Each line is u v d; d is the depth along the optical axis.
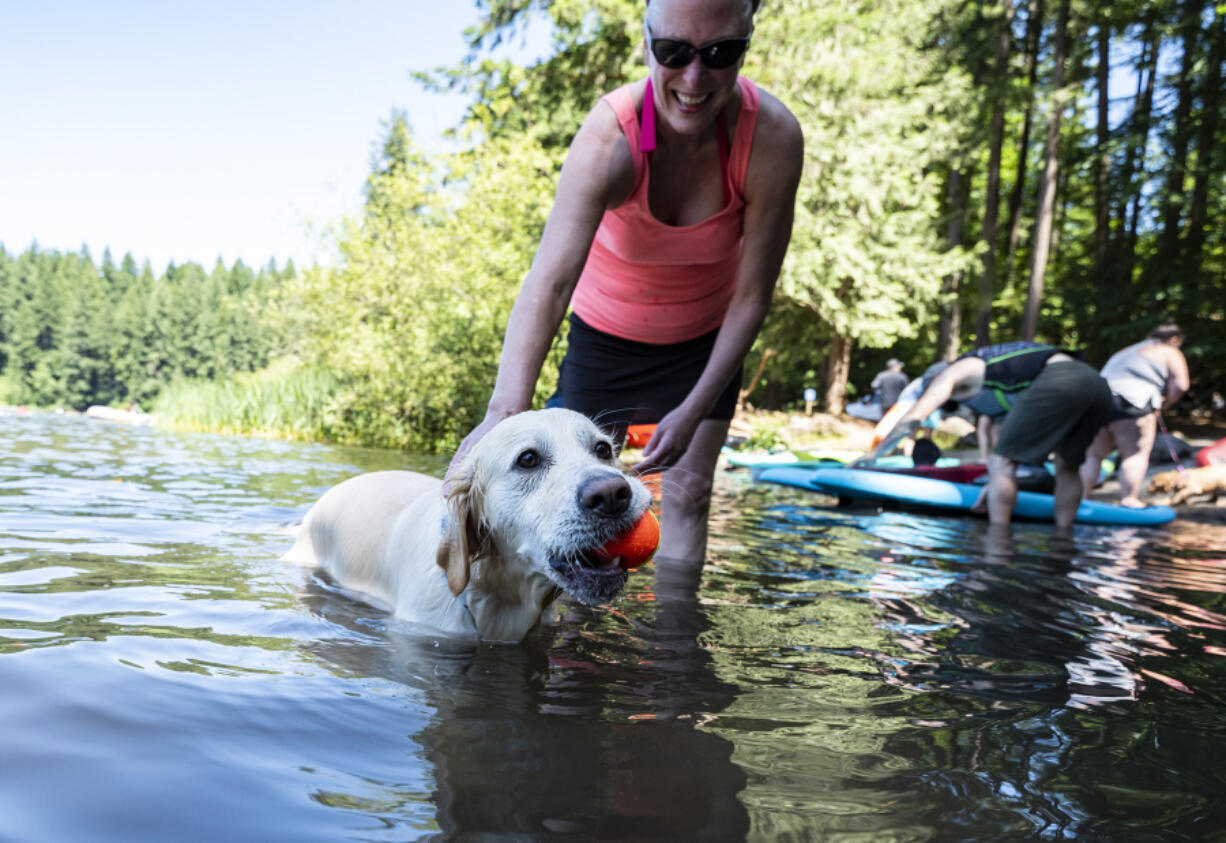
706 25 2.76
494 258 13.92
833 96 18.16
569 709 1.89
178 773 1.36
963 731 1.88
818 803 1.46
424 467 8.40
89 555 3.11
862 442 17.98
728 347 3.36
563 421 2.66
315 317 17.62
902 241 20.02
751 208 3.29
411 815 1.30
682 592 3.33
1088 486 8.96
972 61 20.92
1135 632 3.02
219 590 2.75
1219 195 20.66
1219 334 19.61
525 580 2.59
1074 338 22.89
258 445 10.83
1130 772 1.69
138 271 92.44
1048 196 20.09
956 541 5.41
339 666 2.07
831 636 2.74
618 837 1.28
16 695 1.60
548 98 20.06
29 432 10.24
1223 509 8.23
